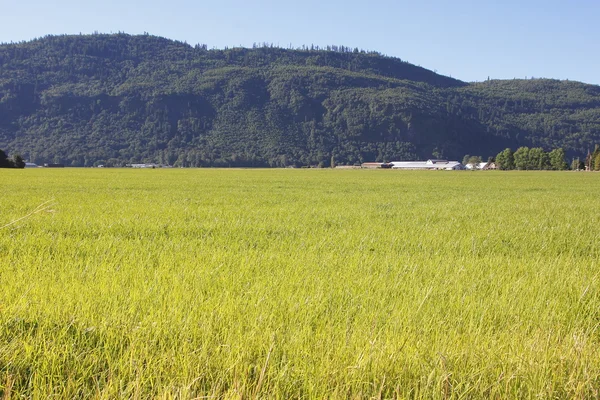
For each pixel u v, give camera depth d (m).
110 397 3.46
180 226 12.48
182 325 4.59
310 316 4.96
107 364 3.95
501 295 6.08
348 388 3.60
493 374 3.87
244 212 16.48
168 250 8.98
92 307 5.05
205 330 4.45
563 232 12.49
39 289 5.71
